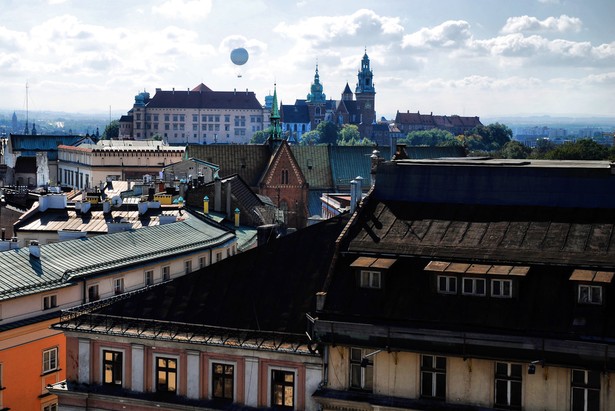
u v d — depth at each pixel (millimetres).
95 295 75938
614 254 49750
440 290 51875
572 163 60969
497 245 52438
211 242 92000
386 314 51938
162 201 115000
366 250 54344
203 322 59906
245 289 61031
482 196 56125
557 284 49875
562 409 49594
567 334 48125
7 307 68312
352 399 53688
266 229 77250
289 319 58625
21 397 69438
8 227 119875
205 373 58562
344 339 52656
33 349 70375
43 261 75062
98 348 61250
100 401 60656
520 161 63375
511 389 50969
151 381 60000
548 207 54438
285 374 56719
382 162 60188
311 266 61219
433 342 50719
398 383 53000
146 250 83625
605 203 53594
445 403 52062
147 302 61938
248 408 57281
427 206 56812
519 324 49250
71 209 103688
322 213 180375
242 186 135375
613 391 48594
